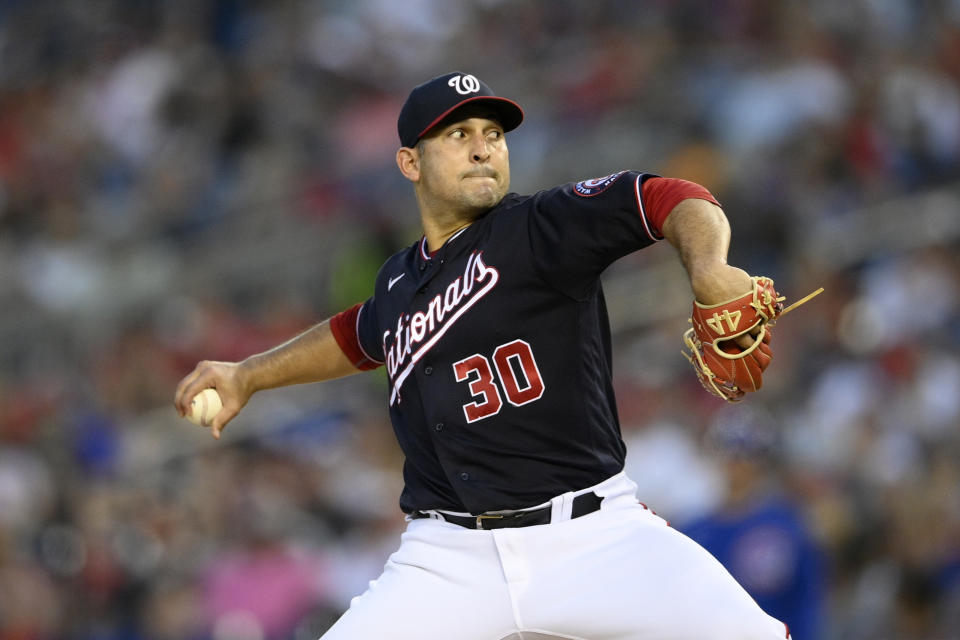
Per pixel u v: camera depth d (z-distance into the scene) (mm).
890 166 35844
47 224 49250
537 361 11234
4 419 38500
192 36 53000
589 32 43844
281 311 40219
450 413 11445
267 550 29422
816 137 35438
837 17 39688
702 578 10883
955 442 28109
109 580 30688
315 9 51281
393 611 11477
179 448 35312
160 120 49875
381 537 30203
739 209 33812
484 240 11461
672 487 28203
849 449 28203
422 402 11688
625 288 34219
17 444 37094
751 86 37625
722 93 38000
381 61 49188
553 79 41750
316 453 33969
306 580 29062
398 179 41906
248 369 13281
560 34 44938
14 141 54031
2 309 45000
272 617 28578
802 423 29219
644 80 39625
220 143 47750
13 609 29312
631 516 11414
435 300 11586
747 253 33344
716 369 10320
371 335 13031
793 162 34906
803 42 38438
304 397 35719
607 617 10953
